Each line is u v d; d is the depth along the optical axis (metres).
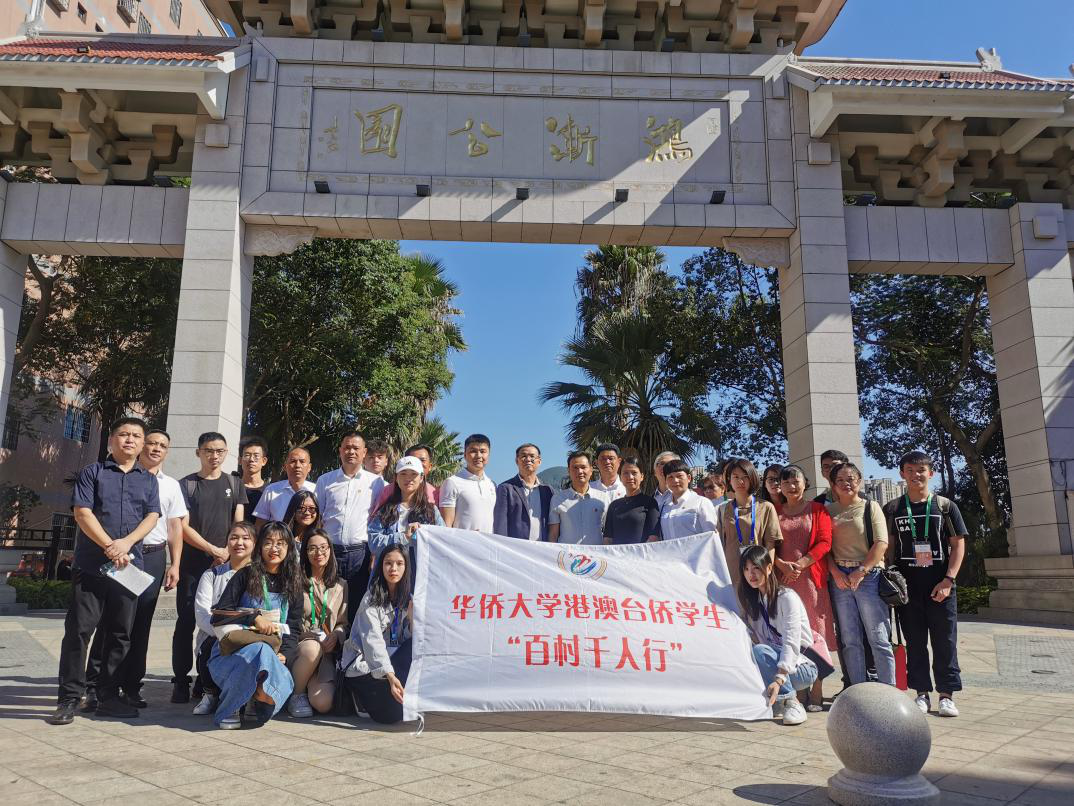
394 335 18.97
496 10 12.32
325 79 11.78
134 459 5.23
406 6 12.24
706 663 4.93
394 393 19.30
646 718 5.09
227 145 11.43
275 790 3.40
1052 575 11.63
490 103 11.86
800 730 4.77
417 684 4.74
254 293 17.27
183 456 10.59
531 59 11.94
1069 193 12.75
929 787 3.29
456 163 11.66
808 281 11.52
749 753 4.17
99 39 12.46
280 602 5.05
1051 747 4.37
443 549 5.26
